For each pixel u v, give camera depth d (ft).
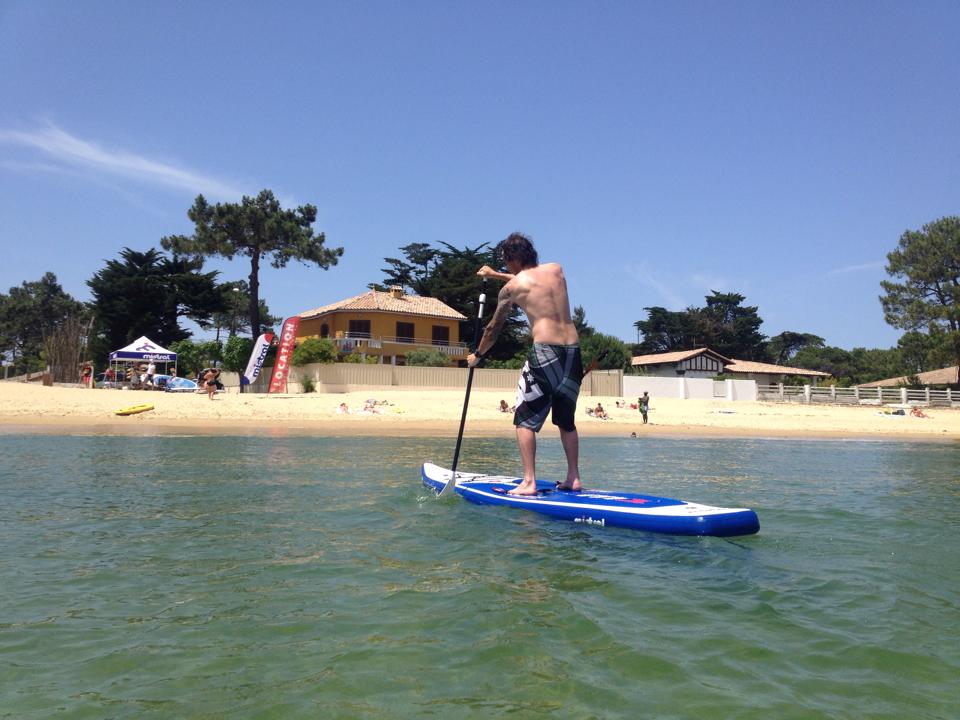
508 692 7.73
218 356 163.32
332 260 176.14
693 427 92.32
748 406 128.16
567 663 8.55
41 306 314.96
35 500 20.70
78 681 7.94
